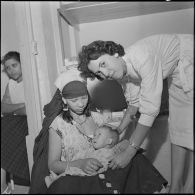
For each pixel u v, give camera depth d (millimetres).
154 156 1451
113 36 1856
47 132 1208
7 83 1473
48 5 1663
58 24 1683
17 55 1474
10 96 1471
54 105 1238
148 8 1592
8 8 1455
